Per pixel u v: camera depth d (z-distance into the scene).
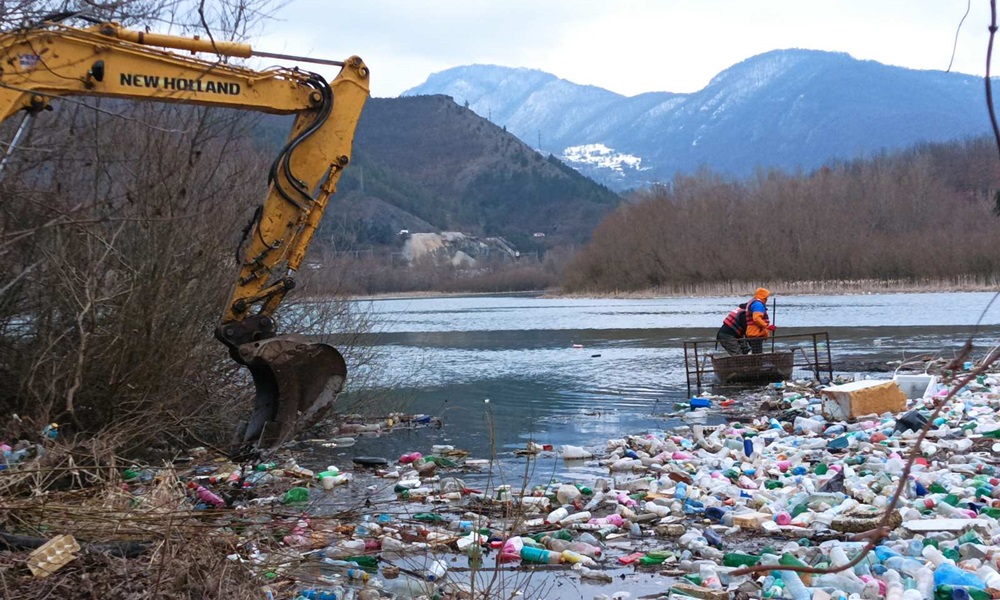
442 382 21.45
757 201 95.81
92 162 11.58
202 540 6.00
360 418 15.42
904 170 108.25
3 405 11.29
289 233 10.98
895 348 26.78
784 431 13.26
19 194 10.16
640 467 11.03
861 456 10.98
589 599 6.75
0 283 11.32
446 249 166.62
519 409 16.80
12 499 6.41
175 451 11.50
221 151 13.55
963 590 6.19
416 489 10.04
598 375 22.42
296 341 10.94
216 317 13.11
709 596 6.57
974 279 78.06
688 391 18.47
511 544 7.80
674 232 94.94
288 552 6.86
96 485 7.80
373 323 20.78
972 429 12.28
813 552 7.27
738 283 88.06
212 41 9.74
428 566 7.35
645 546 8.06
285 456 11.57
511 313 61.91
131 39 10.05
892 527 7.89
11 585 5.43
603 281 100.88
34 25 8.98
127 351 11.25
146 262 11.54
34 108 9.66
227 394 13.49
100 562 5.74
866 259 82.38
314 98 10.95
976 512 8.29
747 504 9.09
